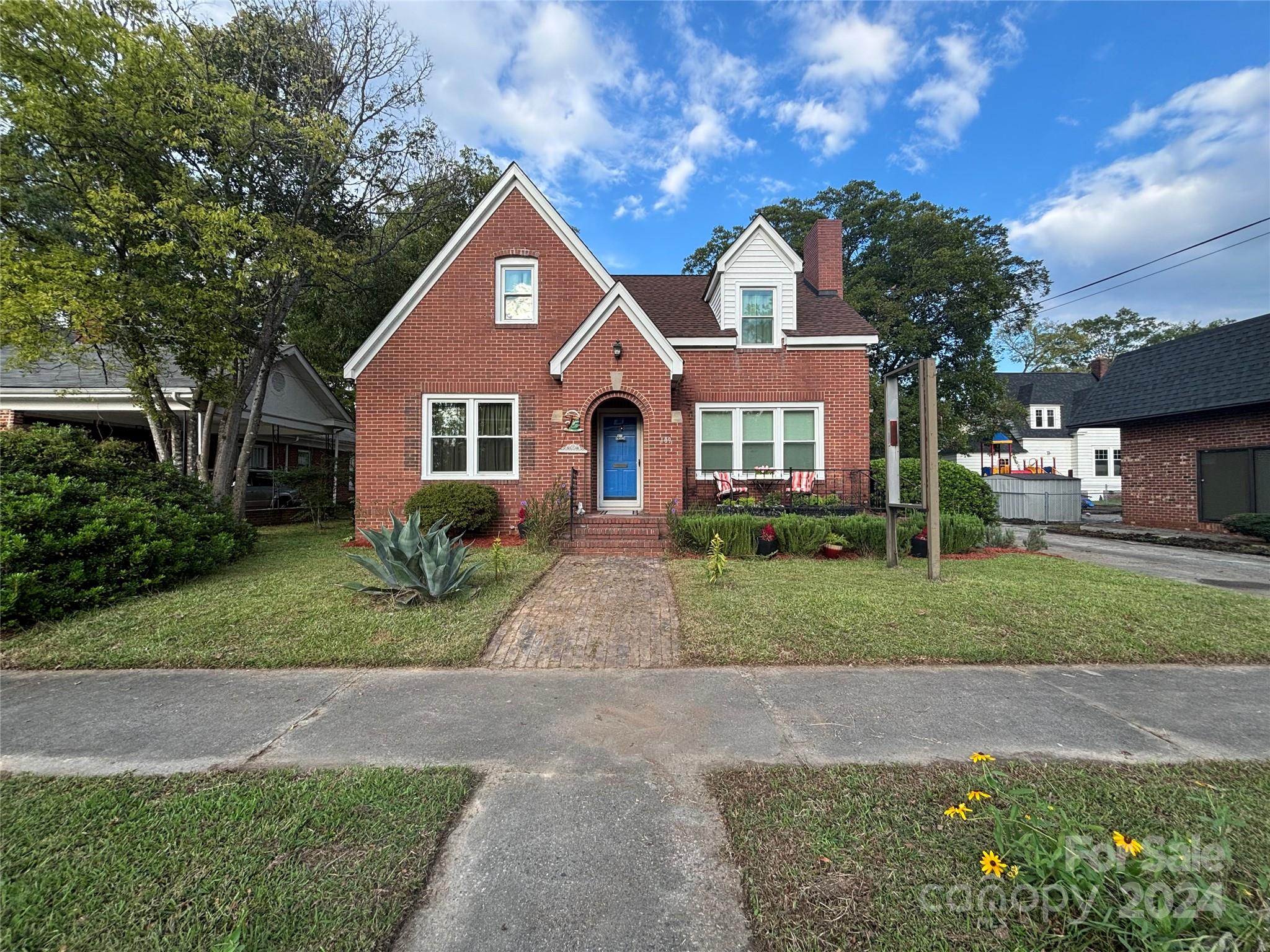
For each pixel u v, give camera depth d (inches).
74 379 498.3
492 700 158.6
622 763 123.7
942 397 1075.3
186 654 187.8
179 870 88.7
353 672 179.8
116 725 142.0
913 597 251.8
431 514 414.0
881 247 1099.3
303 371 687.7
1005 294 1003.3
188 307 361.7
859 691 163.0
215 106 362.6
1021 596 253.1
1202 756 125.7
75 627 207.9
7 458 259.8
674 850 94.7
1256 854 90.0
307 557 367.2
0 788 112.4
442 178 534.6
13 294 316.5
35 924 77.7
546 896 84.6
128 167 360.5
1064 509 769.6
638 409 479.8
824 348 498.0
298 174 443.8
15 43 309.9
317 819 101.9
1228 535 536.1
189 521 294.4
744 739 134.3
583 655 194.2
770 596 254.2
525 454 461.1
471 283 465.1
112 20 334.3
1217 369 569.6
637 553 377.4
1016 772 118.0
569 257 469.7
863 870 88.8
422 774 118.0
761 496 464.1
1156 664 186.5
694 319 538.9
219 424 570.9
